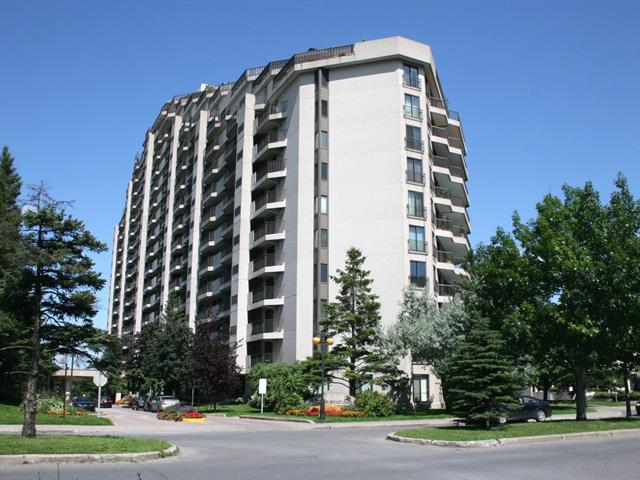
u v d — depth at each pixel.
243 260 57.75
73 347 19.38
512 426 22.47
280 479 11.42
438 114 54.78
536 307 26.47
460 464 13.86
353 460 14.73
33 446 14.48
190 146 81.94
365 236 48.09
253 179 59.31
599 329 24.91
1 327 32.59
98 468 12.73
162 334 62.16
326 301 47.88
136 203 110.19
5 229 18.55
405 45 51.25
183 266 77.88
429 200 49.75
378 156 49.31
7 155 48.19
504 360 22.84
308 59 53.34
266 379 42.75
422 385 45.62
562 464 13.70
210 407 50.03
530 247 27.20
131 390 76.81
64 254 18.53
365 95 51.00
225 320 60.75
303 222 50.00
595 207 26.28
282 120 55.62
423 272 47.28
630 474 12.09
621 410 47.47
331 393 44.72
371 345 39.12
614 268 24.48
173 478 11.41
